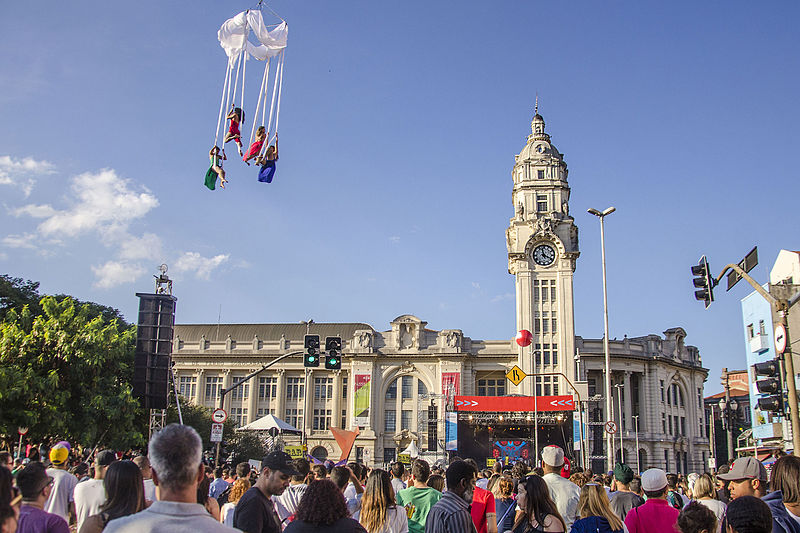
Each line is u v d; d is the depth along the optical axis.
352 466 17.77
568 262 108.25
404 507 12.87
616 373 109.94
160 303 34.66
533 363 105.56
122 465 8.88
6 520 5.96
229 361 118.62
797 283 58.12
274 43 19.73
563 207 111.75
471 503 11.40
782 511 8.83
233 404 117.75
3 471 6.06
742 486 10.40
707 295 25.17
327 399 116.81
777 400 22.22
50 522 8.55
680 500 17.77
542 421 91.56
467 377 110.56
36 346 49.97
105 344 51.59
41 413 48.12
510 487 14.62
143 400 33.81
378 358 113.38
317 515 8.04
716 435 126.56
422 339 113.19
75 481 14.27
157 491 6.30
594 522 9.95
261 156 20.62
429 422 94.88
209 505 11.42
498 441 93.50
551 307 107.19
